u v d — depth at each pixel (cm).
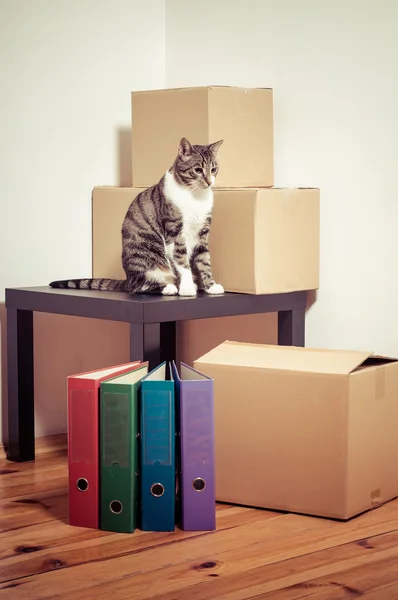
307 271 245
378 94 231
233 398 197
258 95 249
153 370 192
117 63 282
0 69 252
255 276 230
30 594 150
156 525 182
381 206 233
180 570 161
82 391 181
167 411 180
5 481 224
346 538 178
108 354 287
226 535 179
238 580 156
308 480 191
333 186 246
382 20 229
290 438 192
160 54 296
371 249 237
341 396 185
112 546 174
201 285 241
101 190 262
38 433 270
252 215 229
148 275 236
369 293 238
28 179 261
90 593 150
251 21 266
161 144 251
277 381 192
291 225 238
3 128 254
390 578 157
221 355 205
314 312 255
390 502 203
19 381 243
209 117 238
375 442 196
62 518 192
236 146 245
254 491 197
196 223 234
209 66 282
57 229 269
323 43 245
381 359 205
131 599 148
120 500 182
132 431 180
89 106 275
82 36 271
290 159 259
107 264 263
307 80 251
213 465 181
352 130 239
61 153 269
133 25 286
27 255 262
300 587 153
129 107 287
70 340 276
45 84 263
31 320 245
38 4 259
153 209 238
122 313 212
